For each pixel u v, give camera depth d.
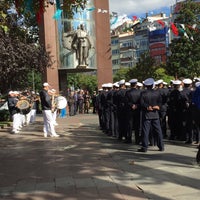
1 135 18.84
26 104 20.20
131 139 14.79
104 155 12.00
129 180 8.72
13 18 20.42
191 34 37.91
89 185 8.40
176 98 14.60
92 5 37.72
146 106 12.34
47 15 35.44
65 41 36.22
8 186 8.79
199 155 10.11
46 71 35.59
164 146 13.53
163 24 30.33
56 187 8.40
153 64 60.16
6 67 26.83
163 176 8.98
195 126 13.99
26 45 28.20
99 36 38.94
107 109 17.50
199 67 40.00
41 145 14.72
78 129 20.62
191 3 37.28
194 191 7.72
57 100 22.67
